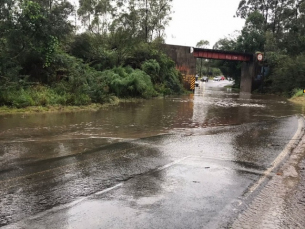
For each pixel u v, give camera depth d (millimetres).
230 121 14070
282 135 9789
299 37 52094
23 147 7848
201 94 38000
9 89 15820
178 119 14391
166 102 24281
